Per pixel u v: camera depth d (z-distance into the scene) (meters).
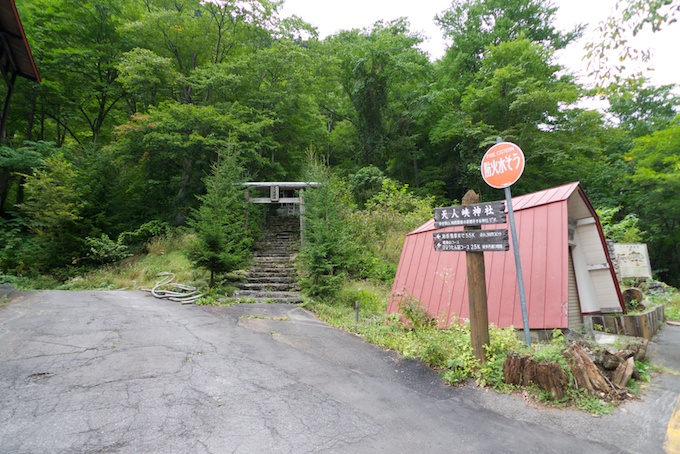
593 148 17.08
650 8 3.52
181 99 17.70
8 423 2.99
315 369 4.54
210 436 2.91
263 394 3.74
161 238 13.83
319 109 24.33
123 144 15.14
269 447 2.78
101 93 19.38
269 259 12.16
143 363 4.44
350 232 11.65
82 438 2.81
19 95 16.31
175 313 7.19
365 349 5.40
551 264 5.42
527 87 16.84
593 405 3.50
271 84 17.91
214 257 9.00
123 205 15.65
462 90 23.23
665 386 4.04
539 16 23.70
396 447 2.84
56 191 12.82
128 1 18.52
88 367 4.25
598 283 6.52
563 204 5.68
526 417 3.37
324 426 3.14
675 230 18.02
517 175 4.28
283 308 8.12
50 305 7.37
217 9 17.97
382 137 22.86
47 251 12.65
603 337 5.46
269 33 19.67
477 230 4.51
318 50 20.61
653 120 21.39
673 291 11.16
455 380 4.14
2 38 7.53
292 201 13.44
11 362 4.29
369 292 9.46
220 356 4.84
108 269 12.27
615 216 19.62
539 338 5.14
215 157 15.16
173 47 18.22
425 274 7.34
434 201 19.86
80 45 17.27
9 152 13.69
